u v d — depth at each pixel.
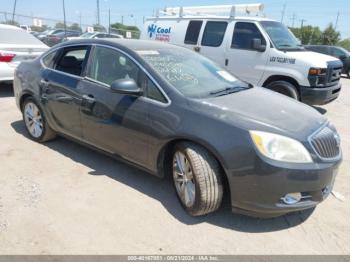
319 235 2.86
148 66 3.31
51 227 2.81
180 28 8.37
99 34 23.11
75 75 3.97
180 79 3.35
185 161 2.99
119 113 3.39
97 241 2.67
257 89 3.82
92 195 3.34
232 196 2.77
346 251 2.68
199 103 2.98
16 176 3.67
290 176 2.59
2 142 4.66
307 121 2.98
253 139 2.63
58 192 3.37
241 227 2.93
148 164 3.30
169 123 3.00
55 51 4.36
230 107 2.97
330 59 6.83
